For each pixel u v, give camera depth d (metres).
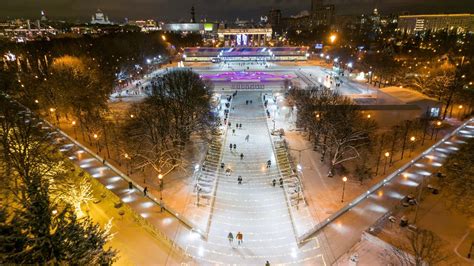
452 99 81.56
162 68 162.00
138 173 51.06
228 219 41.84
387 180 49.97
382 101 84.56
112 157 56.41
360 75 128.00
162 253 34.81
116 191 46.03
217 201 45.78
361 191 46.72
